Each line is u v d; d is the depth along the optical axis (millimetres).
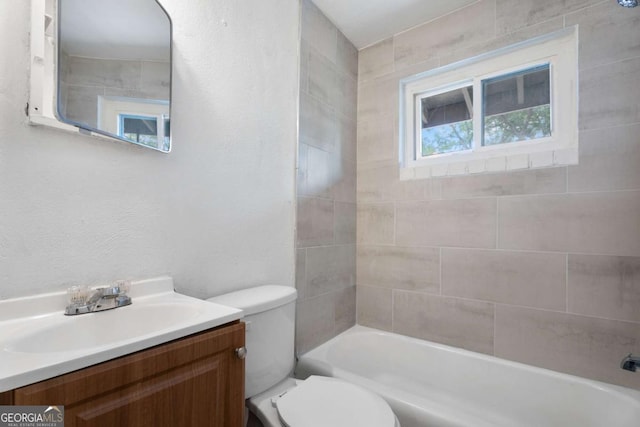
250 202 1309
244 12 1293
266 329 1084
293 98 1542
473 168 1599
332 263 1785
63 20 759
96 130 816
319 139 1695
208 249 1139
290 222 1520
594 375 1284
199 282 1103
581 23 1335
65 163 776
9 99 690
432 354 1632
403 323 1814
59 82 747
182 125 1056
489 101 1648
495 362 1469
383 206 1914
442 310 1680
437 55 1743
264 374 1078
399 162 1865
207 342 692
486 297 1547
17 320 683
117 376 543
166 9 1016
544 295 1400
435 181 1724
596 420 1203
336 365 1609
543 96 1491
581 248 1320
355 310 1993
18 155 701
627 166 1233
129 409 556
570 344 1337
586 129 1317
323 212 1718
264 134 1381
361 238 2000
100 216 841
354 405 948
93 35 820
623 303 1233
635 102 1223
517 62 1550
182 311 829
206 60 1140
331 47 1795
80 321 723
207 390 690
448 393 1546
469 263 1601
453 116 1771
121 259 885
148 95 943
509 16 1524
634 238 1219
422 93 1885
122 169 892
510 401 1396
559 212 1372
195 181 1098
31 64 710
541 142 1475
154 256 967
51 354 506
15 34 699
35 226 726
